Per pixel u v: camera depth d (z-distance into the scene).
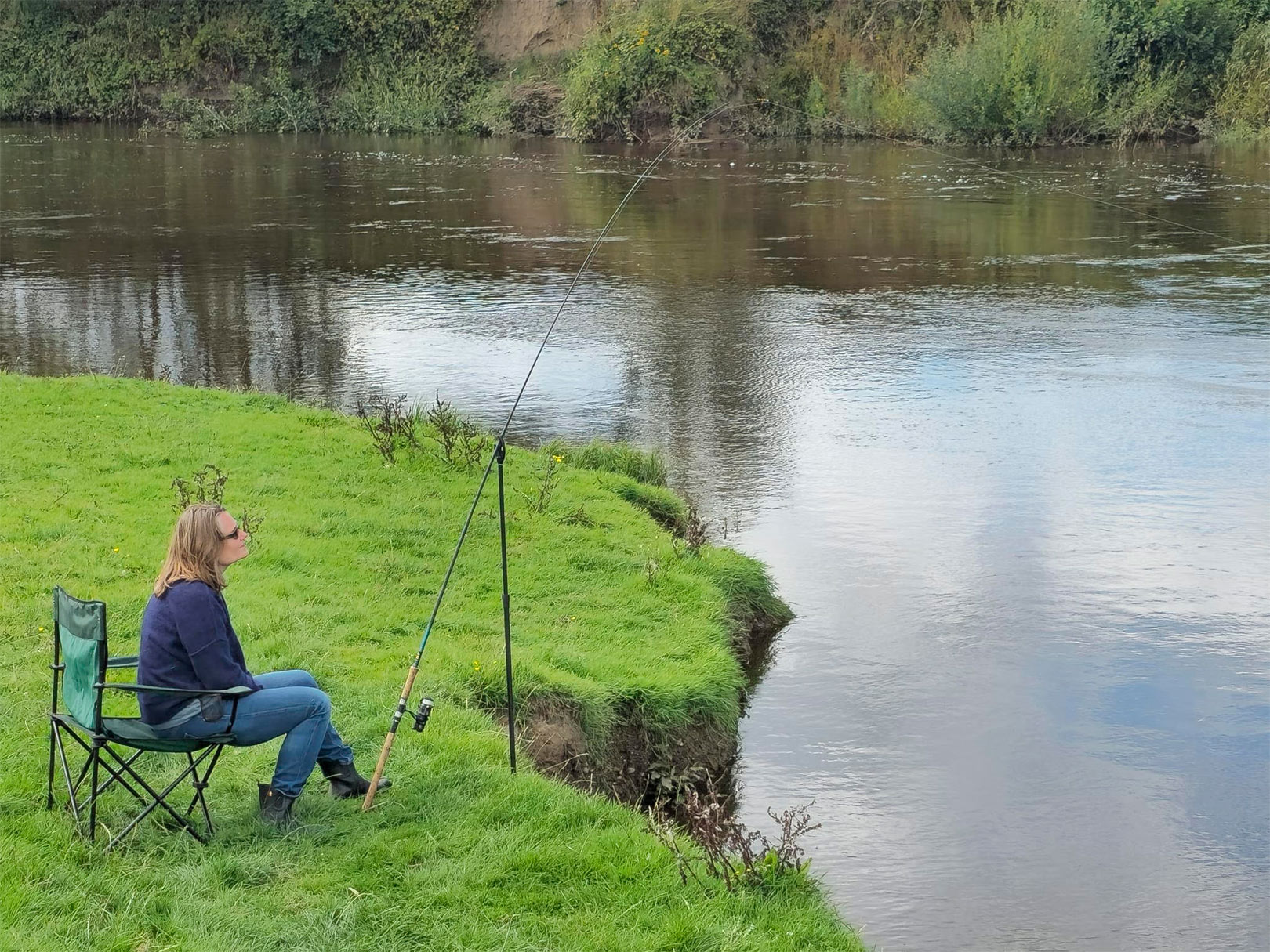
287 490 10.85
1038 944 6.05
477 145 46.22
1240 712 8.40
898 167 38.56
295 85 53.38
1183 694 8.64
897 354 17.73
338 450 12.04
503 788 6.04
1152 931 6.18
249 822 5.49
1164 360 17.33
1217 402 15.44
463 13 52.78
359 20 53.22
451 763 6.28
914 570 10.68
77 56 54.16
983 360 17.39
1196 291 21.58
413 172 37.88
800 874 5.68
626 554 10.05
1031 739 8.06
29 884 4.79
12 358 16.98
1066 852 6.84
